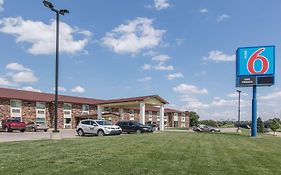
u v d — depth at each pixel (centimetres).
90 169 1009
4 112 5175
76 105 6438
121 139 2320
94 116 6612
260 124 6581
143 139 2339
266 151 1736
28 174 918
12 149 1526
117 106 5562
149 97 4991
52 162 1121
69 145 1764
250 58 3766
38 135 3366
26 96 5638
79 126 3416
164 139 2381
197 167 1108
